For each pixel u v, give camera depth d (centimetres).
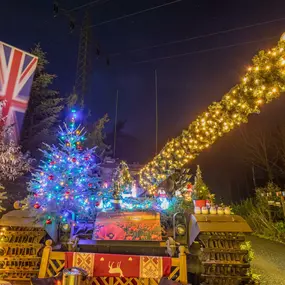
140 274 316
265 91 277
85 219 500
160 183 644
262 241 780
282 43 260
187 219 420
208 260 343
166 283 297
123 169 725
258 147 1212
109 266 319
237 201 1327
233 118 354
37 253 365
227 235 351
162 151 630
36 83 967
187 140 505
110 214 435
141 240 382
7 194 717
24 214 397
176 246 363
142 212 441
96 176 551
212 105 395
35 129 964
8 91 582
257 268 498
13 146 568
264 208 901
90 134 1345
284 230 785
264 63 270
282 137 1146
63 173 472
